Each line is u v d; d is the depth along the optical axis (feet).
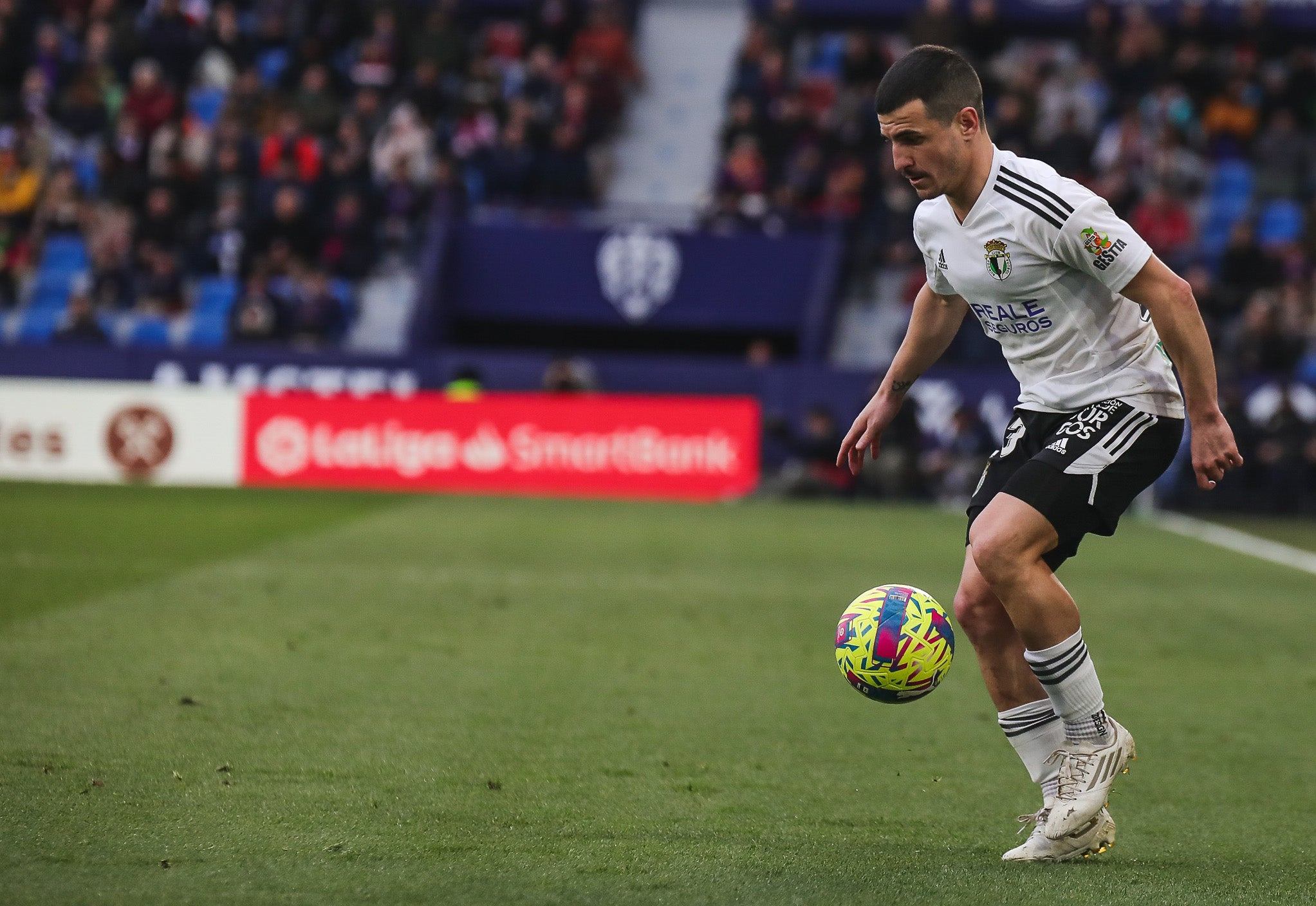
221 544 118.93
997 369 182.91
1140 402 43.52
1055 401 44.45
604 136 231.50
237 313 195.11
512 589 99.81
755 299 203.92
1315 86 230.89
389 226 217.15
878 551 127.85
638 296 204.03
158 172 215.10
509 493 178.19
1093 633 88.94
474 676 69.92
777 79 224.33
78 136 233.55
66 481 174.70
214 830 43.45
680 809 47.85
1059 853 42.75
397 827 44.37
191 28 239.30
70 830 43.06
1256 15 236.43
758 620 90.17
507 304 205.67
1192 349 40.96
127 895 37.11
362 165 214.90
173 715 59.31
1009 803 50.06
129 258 212.64
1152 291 41.19
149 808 45.78
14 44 242.99
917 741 59.31
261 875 39.11
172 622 81.92
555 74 233.96
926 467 180.24
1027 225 42.24
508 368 188.14
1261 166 224.33
